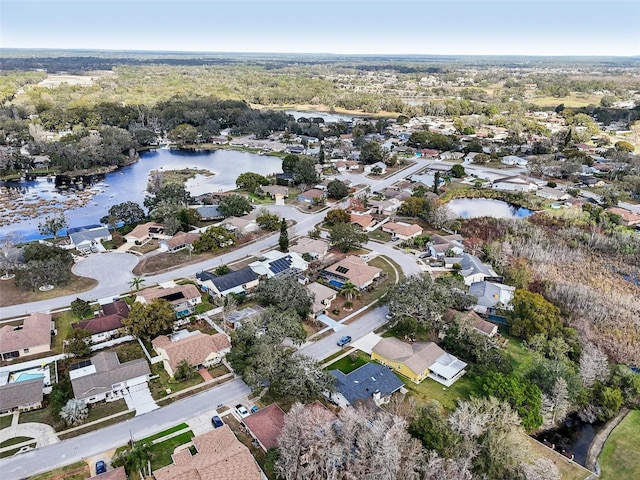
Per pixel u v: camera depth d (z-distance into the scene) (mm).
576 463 57656
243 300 88750
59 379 66688
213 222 131500
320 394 64500
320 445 48625
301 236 121625
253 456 52875
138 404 62062
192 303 87312
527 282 97625
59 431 57000
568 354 75062
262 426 55969
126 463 51406
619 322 85000
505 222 131625
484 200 162250
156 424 58469
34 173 188375
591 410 66125
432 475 47750
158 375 68125
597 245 117000
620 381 69750
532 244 115375
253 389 63094
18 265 95625
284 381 61594
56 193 163875
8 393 60375
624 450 60188
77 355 71500
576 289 91938
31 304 86688
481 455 52688
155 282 96062
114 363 67500
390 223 127375
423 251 114875
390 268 105125
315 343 76938
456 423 54188
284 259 102375
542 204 151625
